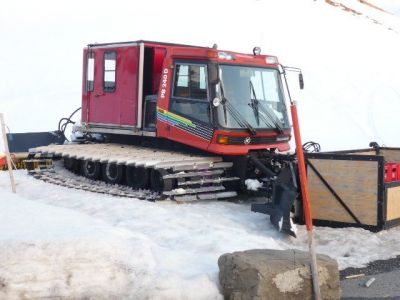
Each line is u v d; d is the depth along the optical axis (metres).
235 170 10.72
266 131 10.60
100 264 5.39
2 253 5.23
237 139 10.24
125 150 11.61
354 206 8.48
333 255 7.41
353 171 8.47
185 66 10.58
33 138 14.70
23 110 26.19
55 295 5.07
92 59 12.76
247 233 7.89
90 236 5.67
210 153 10.69
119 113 12.01
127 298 5.17
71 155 11.84
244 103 10.50
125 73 11.80
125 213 8.81
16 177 12.38
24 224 6.39
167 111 10.84
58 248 5.36
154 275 5.41
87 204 9.49
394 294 5.90
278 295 5.12
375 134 22.69
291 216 8.72
